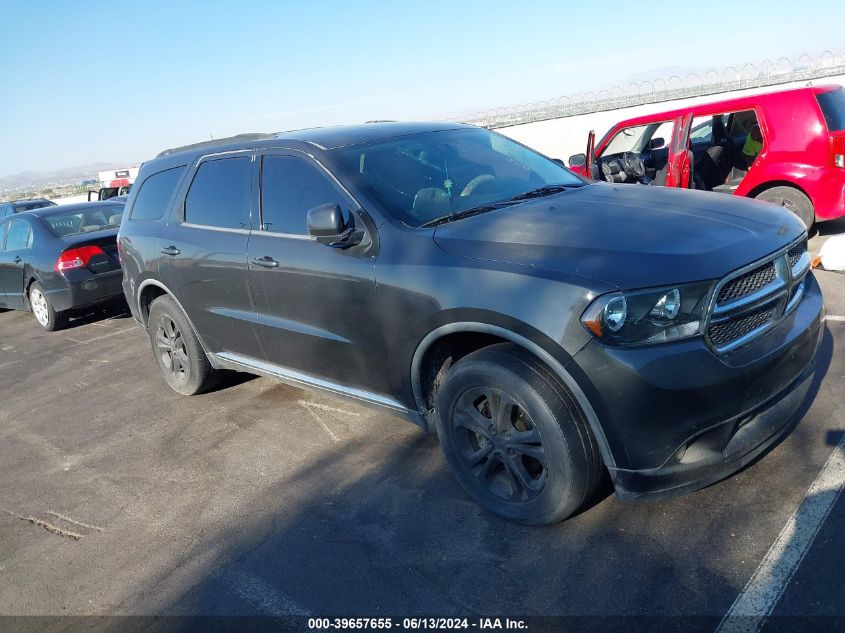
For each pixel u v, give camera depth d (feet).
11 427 17.13
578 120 79.97
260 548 10.02
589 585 8.18
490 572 8.70
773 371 8.54
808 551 8.11
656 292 7.86
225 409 15.76
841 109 20.44
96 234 27.20
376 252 10.44
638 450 8.11
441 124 14.33
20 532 11.67
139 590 9.50
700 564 8.21
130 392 18.35
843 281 18.29
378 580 8.89
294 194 12.20
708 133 26.03
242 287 13.14
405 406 10.89
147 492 12.37
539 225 9.66
